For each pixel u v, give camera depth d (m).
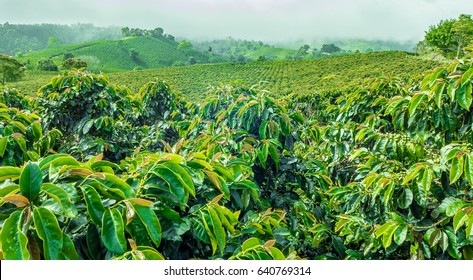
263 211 2.78
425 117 2.88
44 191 1.44
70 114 4.79
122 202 1.59
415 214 2.58
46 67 73.12
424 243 2.48
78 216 1.56
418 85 4.32
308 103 18.38
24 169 1.45
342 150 4.28
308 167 4.07
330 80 44.25
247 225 2.37
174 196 1.80
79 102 4.75
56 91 4.82
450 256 2.56
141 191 1.79
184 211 1.88
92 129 4.88
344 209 3.76
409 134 3.06
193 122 3.98
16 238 1.31
